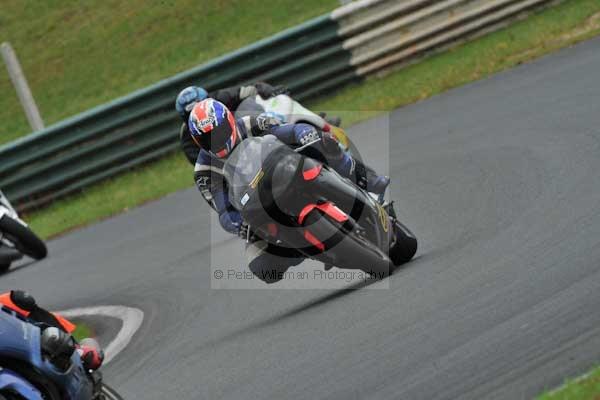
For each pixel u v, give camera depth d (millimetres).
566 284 19406
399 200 33562
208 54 64062
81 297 34906
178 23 68875
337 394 17719
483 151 35781
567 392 14641
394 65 54062
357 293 24375
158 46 67250
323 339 21375
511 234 24938
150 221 44125
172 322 28297
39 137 52906
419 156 38562
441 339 18719
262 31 64375
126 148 53500
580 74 41938
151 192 49500
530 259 22047
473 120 41031
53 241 47125
